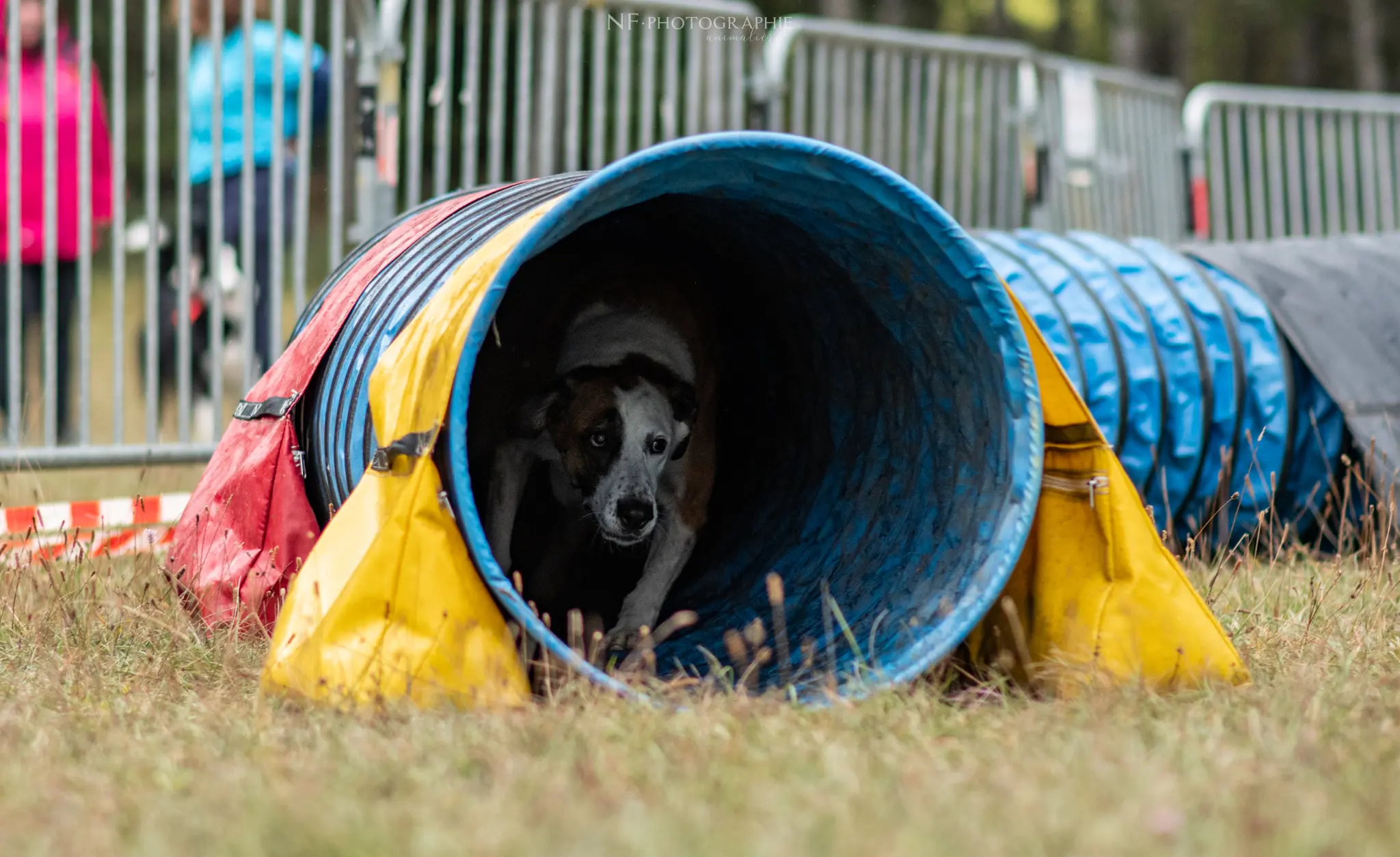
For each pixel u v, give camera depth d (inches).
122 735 195.0
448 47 425.4
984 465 248.5
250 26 401.1
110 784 173.2
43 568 288.8
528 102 438.0
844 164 230.8
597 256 313.4
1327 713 201.6
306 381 288.4
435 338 221.6
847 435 304.2
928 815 153.8
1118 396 354.0
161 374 547.2
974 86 534.3
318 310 317.7
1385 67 1763.0
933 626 233.6
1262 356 372.5
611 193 221.1
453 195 331.6
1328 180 687.7
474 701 208.8
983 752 186.5
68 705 218.2
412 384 222.2
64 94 435.5
